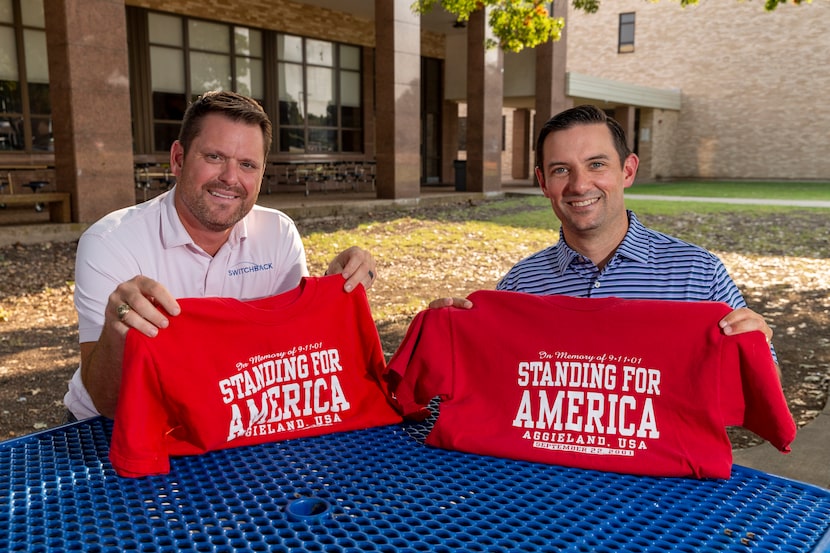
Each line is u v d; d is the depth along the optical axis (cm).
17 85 1440
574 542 135
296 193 1962
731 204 1778
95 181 1128
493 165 2017
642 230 256
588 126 236
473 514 146
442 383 193
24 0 1428
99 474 167
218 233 241
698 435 175
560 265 260
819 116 2902
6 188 1425
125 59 1146
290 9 1911
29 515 145
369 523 141
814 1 2844
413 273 948
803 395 493
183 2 1673
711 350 175
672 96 3066
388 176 1686
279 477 167
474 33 1906
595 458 177
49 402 489
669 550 133
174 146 232
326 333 205
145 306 174
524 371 188
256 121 224
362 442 194
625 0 3259
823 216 1512
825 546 135
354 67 2152
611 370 182
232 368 189
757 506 153
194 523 141
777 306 754
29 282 858
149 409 176
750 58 3014
